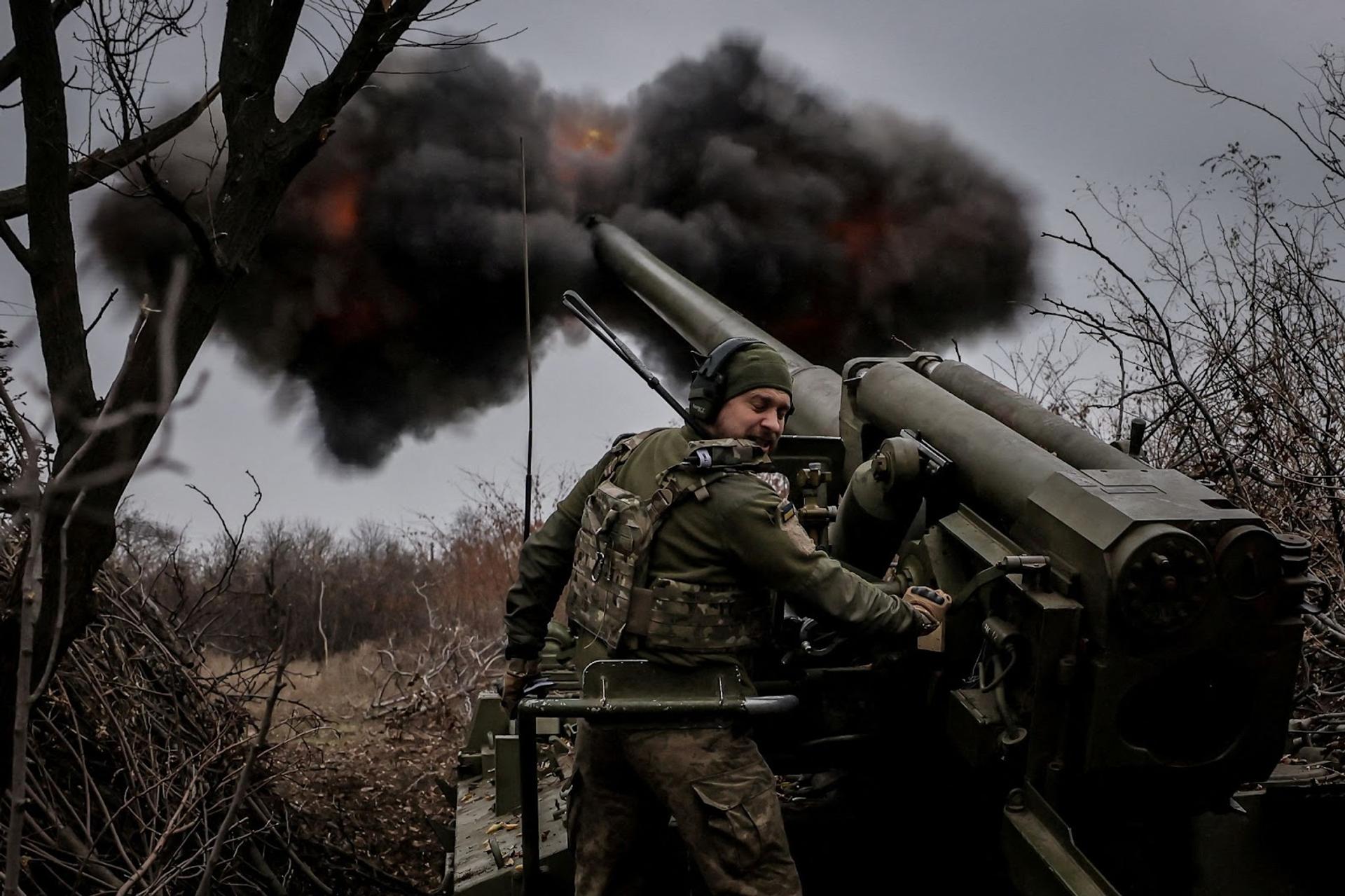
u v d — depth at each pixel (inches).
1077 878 88.7
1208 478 175.8
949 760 110.3
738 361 95.7
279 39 112.8
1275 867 109.6
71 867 121.7
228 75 113.4
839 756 111.9
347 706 264.7
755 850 87.0
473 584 359.6
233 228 109.7
